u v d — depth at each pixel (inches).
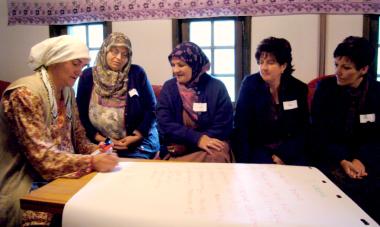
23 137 48.7
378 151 69.2
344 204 35.5
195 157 70.3
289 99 76.0
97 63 89.1
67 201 36.8
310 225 30.9
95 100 87.7
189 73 77.7
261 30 108.3
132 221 32.7
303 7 103.0
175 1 112.0
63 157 47.6
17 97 49.5
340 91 73.9
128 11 116.6
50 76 55.8
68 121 58.9
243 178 43.5
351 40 70.5
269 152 75.8
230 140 80.9
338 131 74.7
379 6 99.3
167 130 76.9
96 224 33.7
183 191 39.0
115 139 88.0
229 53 115.0
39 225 46.8
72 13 121.9
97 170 47.1
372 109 72.6
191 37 116.5
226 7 108.6
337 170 68.8
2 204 49.5
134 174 45.2
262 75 74.7
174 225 31.6
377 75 105.9
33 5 125.3
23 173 52.2
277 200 36.4
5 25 129.5
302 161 73.5
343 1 100.7
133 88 88.8
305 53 105.8
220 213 33.2
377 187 62.0
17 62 131.0
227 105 78.8
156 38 116.3
